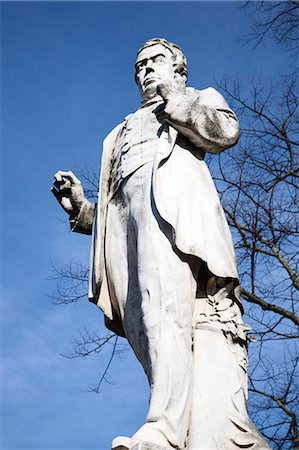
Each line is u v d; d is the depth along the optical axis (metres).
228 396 4.14
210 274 4.37
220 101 4.77
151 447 3.75
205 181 4.61
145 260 4.33
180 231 4.33
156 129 4.77
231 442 4.02
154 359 4.09
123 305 4.54
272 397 8.06
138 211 4.52
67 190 5.11
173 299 4.21
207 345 4.26
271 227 8.89
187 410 4.02
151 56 5.18
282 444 7.75
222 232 4.46
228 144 4.64
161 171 4.52
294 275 8.70
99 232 4.74
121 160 4.76
